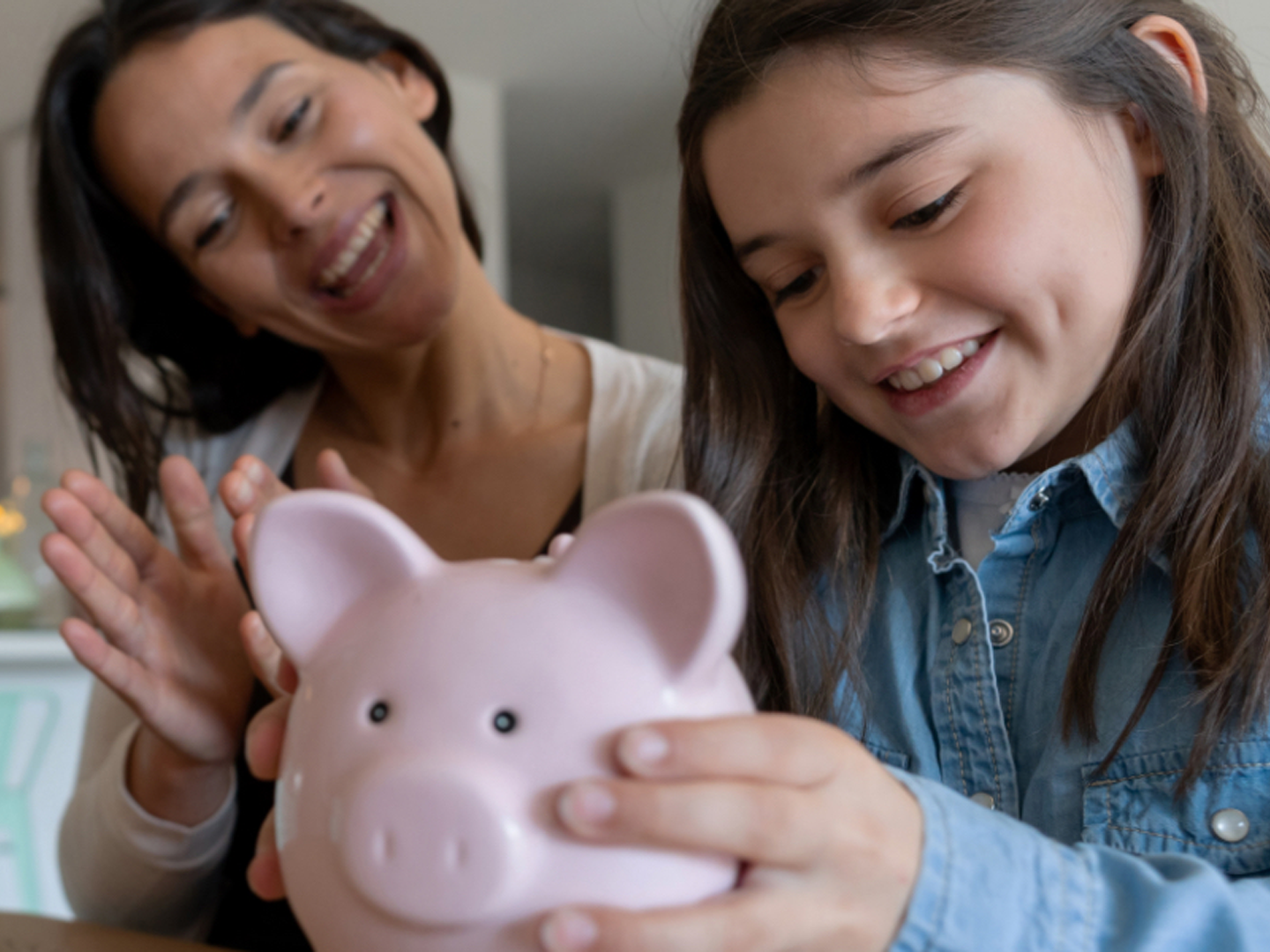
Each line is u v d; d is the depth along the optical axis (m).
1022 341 0.61
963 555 0.77
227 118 0.91
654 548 0.39
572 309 4.56
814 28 0.59
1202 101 0.67
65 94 1.01
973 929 0.43
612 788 0.36
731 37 0.64
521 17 2.56
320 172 0.93
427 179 0.97
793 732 0.39
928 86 0.58
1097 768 0.63
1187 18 0.72
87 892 0.89
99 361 1.10
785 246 0.63
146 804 0.83
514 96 2.94
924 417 0.64
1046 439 0.67
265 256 0.96
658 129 3.16
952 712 0.71
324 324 0.98
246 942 0.93
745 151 0.63
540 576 0.41
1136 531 0.64
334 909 0.39
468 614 0.40
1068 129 0.61
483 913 0.36
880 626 0.78
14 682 1.45
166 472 0.76
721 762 0.38
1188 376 0.65
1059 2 0.62
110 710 1.00
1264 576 0.60
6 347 3.02
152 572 0.75
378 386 1.09
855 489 0.79
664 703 0.39
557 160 3.35
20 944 0.66
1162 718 0.62
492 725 0.38
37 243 1.10
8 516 1.85
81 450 2.52
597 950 0.35
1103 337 0.63
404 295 0.96
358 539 0.43
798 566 0.77
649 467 0.98
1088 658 0.65
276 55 0.93
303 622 0.44
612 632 0.39
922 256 0.60
